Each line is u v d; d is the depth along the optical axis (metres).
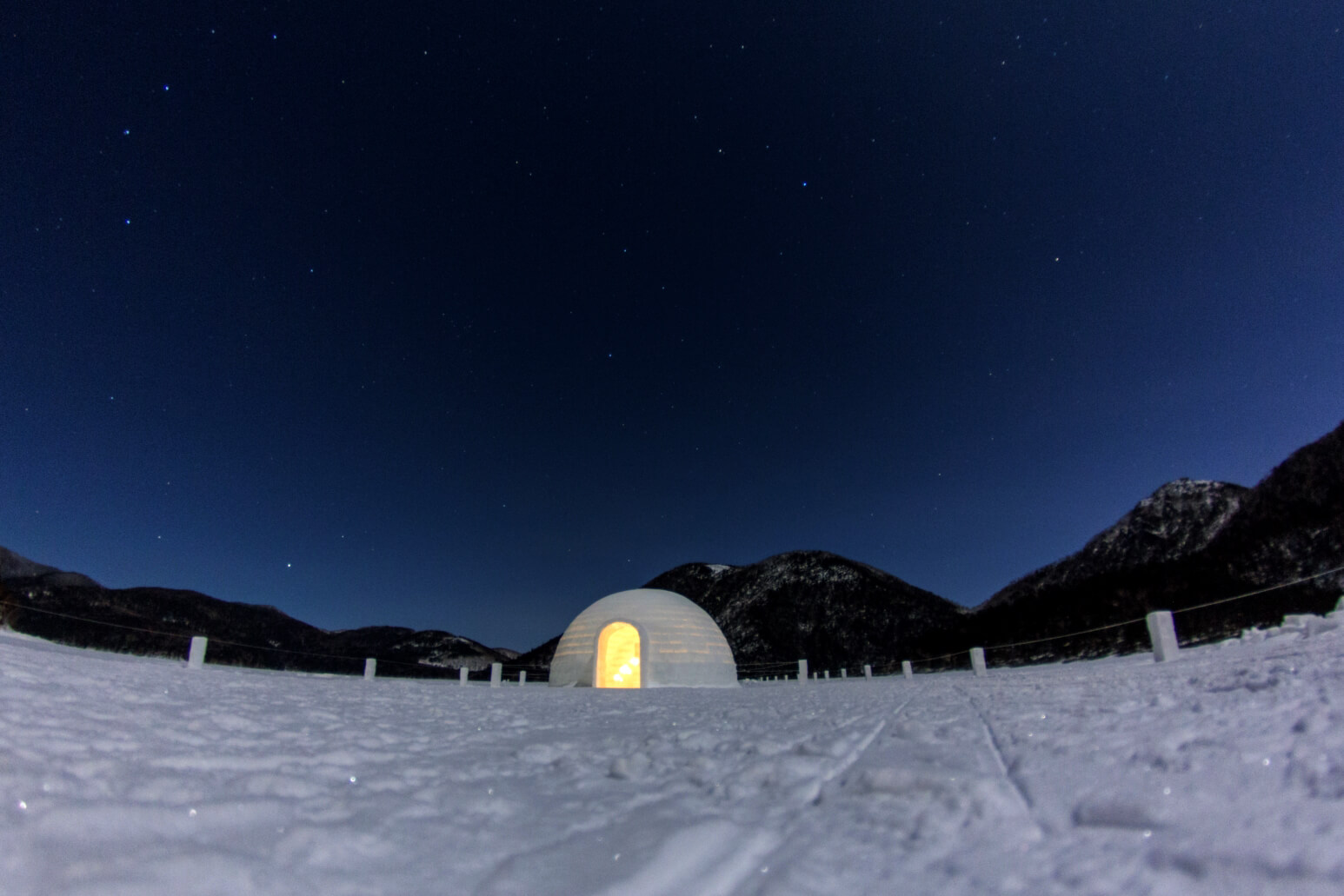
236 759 2.98
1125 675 7.61
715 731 4.59
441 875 1.68
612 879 1.61
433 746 3.93
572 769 3.16
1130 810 1.81
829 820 2.10
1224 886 1.34
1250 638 9.72
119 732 3.43
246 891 1.50
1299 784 1.81
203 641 12.55
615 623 23.03
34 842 1.67
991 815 1.98
